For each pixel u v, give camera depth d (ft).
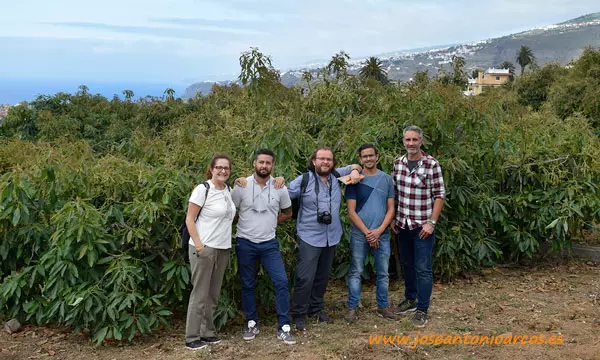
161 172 15.79
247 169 17.07
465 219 19.53
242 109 24.98
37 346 14.20
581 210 20.21
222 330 15.24
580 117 23.56
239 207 14.14
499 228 20.84
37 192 15.56
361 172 15.26
